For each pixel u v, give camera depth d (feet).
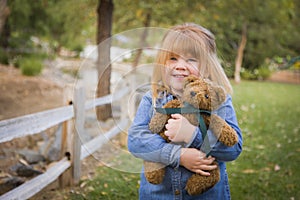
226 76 6.11
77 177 12.76
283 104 35.32
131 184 13.05
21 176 13.10
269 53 61.52
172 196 5.75
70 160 12.61
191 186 5.61
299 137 21.18
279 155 17.06
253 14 47.42
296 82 59.98
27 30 52.70
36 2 44.16
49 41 60.54
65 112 11.52
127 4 32.19
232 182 13.07
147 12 32.50
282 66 63.00
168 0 32.07
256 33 56.08
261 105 33.55
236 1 36.27
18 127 8.86
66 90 12.62
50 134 18.61
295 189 12.98
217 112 5.44
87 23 42.47
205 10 33.86
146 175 5.67
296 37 59.62
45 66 53.42
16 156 15.31
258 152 16.90
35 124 9.67
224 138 5.46
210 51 5.80
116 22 34.73
